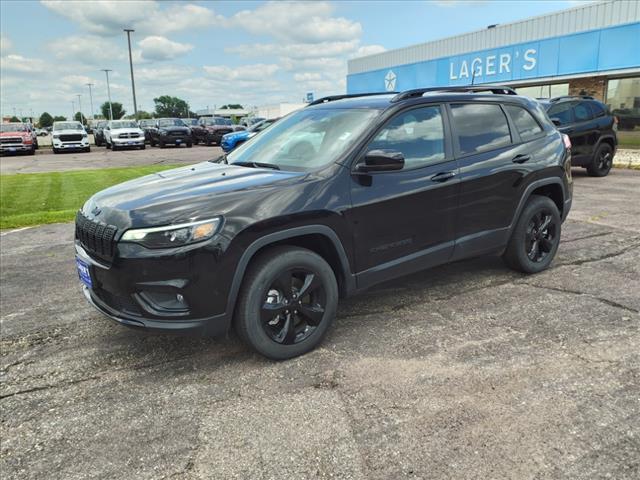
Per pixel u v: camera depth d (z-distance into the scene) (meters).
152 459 2.60
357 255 3.78
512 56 18.83
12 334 4.18
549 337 3.77
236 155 4.59
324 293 3.64
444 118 4.33
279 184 3.50
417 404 2.97
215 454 2.62
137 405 3.09
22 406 3.12
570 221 7.45
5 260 6.43
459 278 5.09
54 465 2.58
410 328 4.00
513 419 2.80
